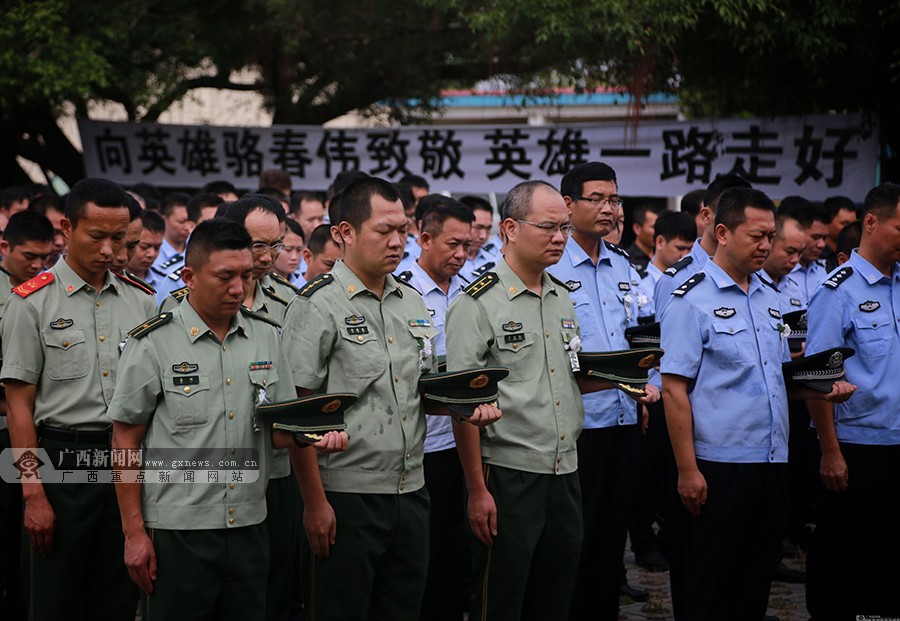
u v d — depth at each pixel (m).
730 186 5.05
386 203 3.70
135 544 3.36
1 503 4.88
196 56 10.64
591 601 4.65
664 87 9.98
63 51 9.27
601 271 4.87
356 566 3.61
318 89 11.52
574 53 9.52
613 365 4.02
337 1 10.52
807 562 4.81
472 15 9.32
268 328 3.67
